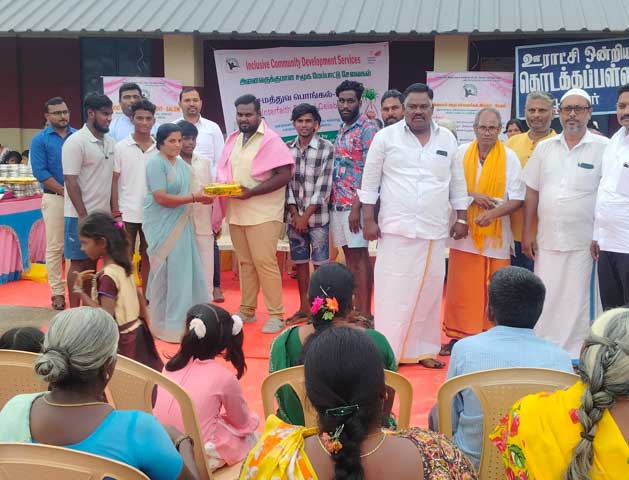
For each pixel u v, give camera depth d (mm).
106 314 2238
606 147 5297
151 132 7711
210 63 11336
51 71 11812
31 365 2973
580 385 2086
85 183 6590
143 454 2182
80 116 11906
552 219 5527
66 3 10703
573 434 2021
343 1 10375
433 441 1982
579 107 5348
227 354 3516
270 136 6355
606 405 1931
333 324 3129
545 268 5633
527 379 2828
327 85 10172
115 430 2182
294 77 10164
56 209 7164
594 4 9625
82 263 6621
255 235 6395
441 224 5520
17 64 11805
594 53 8898
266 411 2994
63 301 7391
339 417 1852
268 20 9992
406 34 9484
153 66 11594
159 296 6289
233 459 3332
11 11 10477
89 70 11750
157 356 4402
